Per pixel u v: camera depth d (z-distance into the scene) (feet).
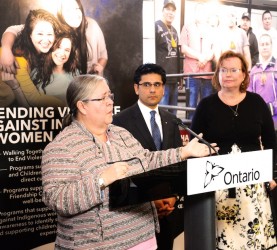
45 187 5.76
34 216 10.08
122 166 5.57
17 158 9.80
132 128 9.18
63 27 10.38
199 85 12.94
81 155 5.98
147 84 9.29
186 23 12.63
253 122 9.59
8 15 9.62
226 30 13.38
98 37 10.97
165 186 5.27
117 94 11.36
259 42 14.06
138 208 6.24
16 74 9.74
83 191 5.48
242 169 5.53
